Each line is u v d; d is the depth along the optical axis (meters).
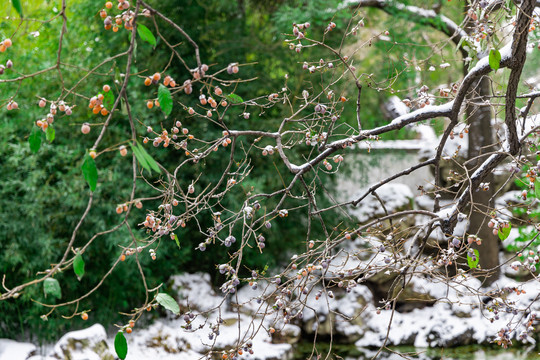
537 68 8.72
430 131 12.17
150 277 8.35
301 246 9.27
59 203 7.66
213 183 8.54
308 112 8.70
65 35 7.95
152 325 8.05
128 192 7.68
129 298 8.62
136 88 7.91
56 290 1.78
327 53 8.61
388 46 8.08
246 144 8.61
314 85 8.53
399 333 8.80
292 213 9.23
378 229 3.22
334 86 8.56
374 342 8.70
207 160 8.50
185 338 7.93
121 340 1.98
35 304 7.46
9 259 7.17
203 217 8.78
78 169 7.62
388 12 8.44
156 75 1.93
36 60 7.72
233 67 2.18
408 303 9.25
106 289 8.13
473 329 8.66
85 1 7.98
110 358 6.88
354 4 8.12
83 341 6.74
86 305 8.05
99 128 7.90
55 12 7.92
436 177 3.65
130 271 7.70
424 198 10.76
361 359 8.25
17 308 7.79
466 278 3.04
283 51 8.72
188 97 8.34
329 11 8.16
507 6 3.34
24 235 7.32
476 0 3.30
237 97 2.50
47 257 7.34
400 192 10.52
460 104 3.34
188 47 8.48
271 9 9.34
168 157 8.52
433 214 3.09
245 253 9.09
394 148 10.83
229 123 8.65
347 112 9.05
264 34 9.23
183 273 9.04
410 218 10.20
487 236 9.27
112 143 7.95
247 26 9.24
